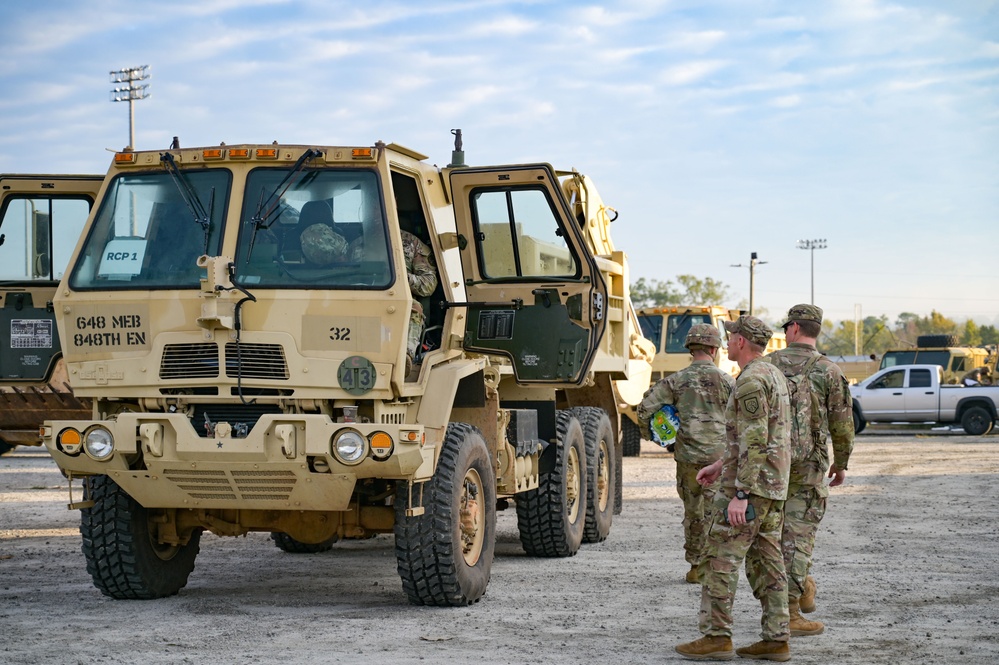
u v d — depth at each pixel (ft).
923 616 27.96
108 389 27.94
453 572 28.55
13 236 34.65
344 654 23.86
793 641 25.26
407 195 31.48
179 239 28.04
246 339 27.07
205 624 27.02
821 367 26.78
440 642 25.08
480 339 36.40
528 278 36.29
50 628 26.50
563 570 35.70
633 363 67.10
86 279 28.25
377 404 27.07
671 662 23.34
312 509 27.84
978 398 107.04
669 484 63.72
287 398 27.02
